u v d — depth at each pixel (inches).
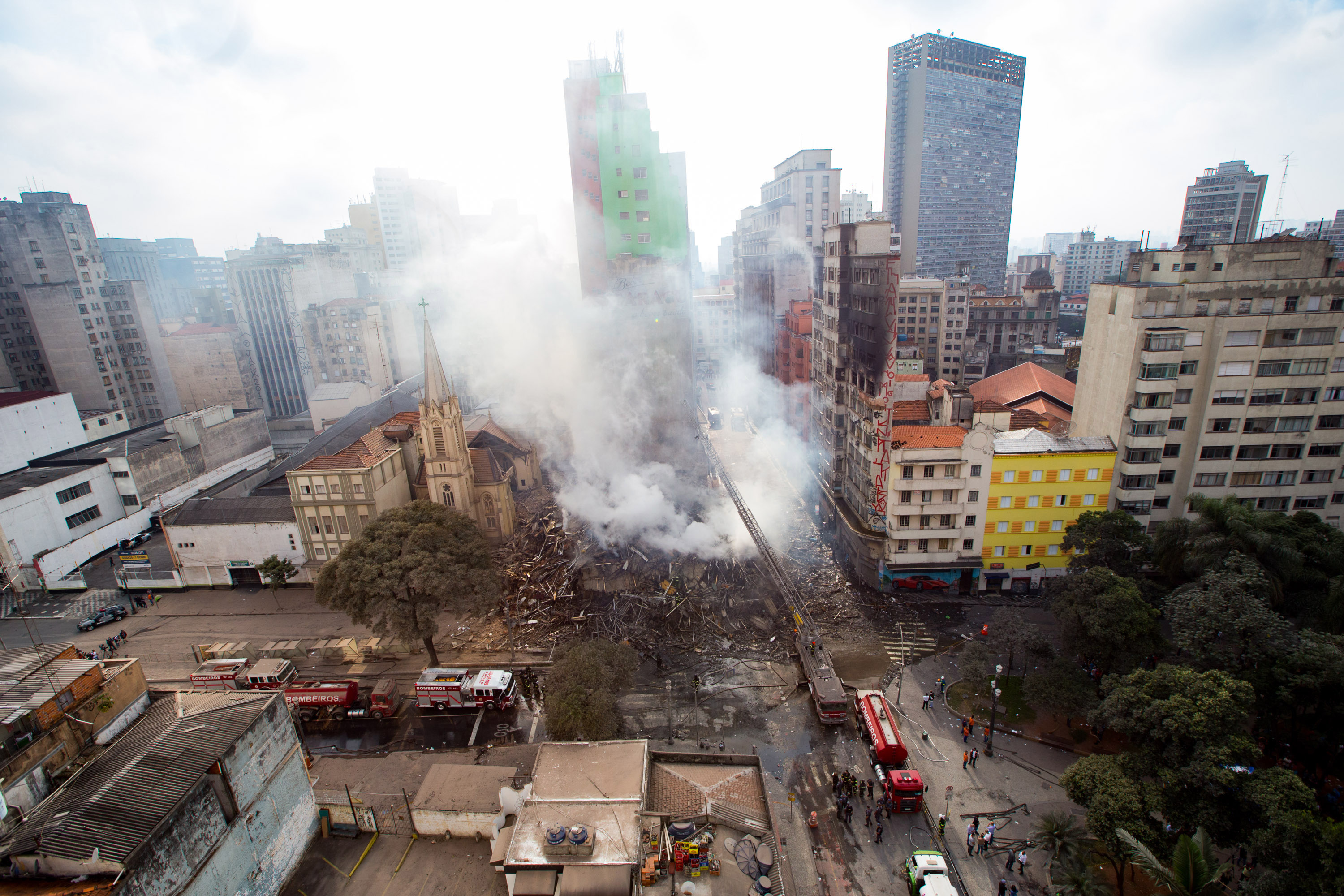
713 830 1209.4
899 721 1914.4
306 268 6023.6
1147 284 2630.4
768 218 6043.3
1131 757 1425.9
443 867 1316.4
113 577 3053.6
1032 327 5885.8
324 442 3710.6
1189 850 1072.8
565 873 1064.2
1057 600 1910.7
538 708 2028.8
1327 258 2423.7
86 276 4709.6
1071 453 2458.2
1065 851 1379.2
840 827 1571.1
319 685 2041.1
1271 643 1561.3
